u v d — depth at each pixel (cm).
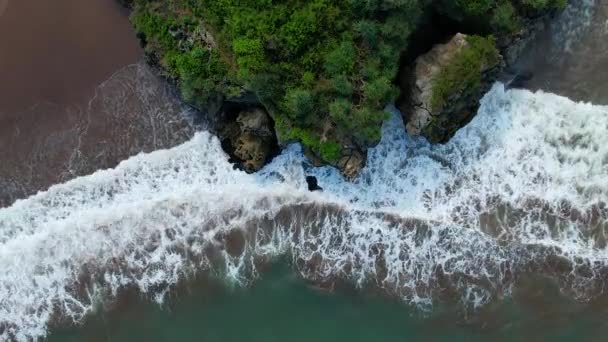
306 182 2448
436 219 2436
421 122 2208
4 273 2444
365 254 2444
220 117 2372
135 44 2406
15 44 2389
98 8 2381
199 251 2455
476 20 2161
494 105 2417
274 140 2364
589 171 2420
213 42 2186
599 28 2389
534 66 2406
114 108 2450
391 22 2080
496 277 2433
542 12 2220
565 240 2425
